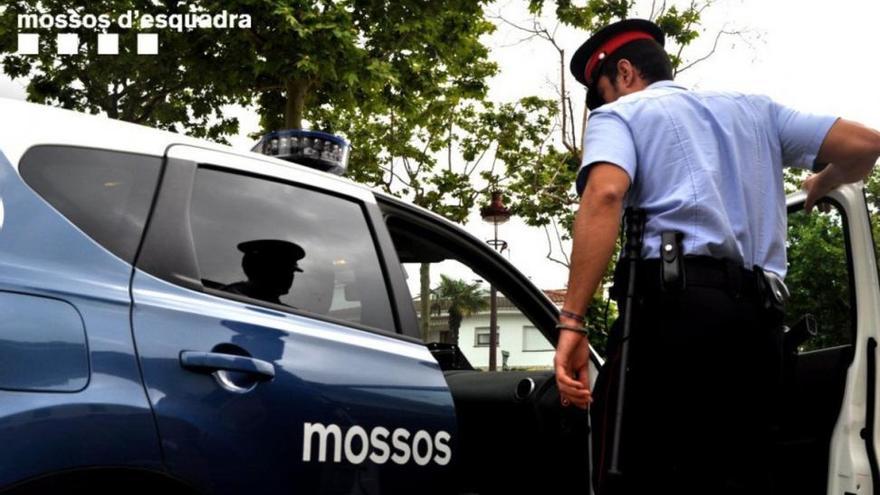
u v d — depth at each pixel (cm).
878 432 297
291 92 1547
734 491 263
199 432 211
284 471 225
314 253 259
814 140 276
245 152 259
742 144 270
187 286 226
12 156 209
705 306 250
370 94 1622
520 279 330
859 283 301
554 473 315
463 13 1688
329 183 276
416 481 252
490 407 327
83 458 193
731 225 262
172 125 1797
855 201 302
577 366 258
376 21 1608
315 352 241
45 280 199
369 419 244
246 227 247
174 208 232
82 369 197
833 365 307
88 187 218
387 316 270
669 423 255
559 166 2588
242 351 225
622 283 260
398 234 301
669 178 262
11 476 184
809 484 314
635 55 284
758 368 259
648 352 252
